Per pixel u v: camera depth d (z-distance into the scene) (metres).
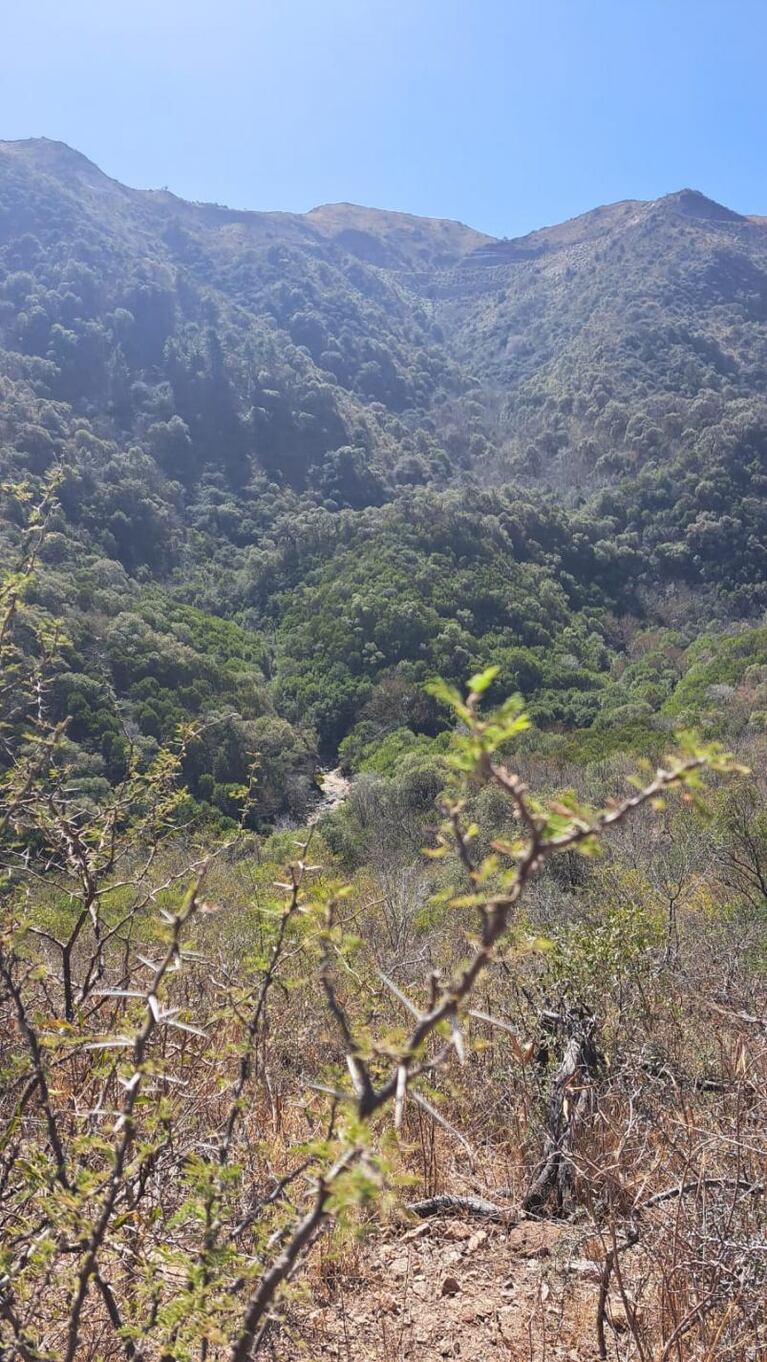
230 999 1.54
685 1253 1.82
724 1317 1.67
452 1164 2.73
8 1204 1.40
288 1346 1.66
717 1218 1.81
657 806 0.65
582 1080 2.70
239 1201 1.43
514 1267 2.20
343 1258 2.07
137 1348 1.20
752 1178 1.98
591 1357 1.83
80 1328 1.44
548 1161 2.46
